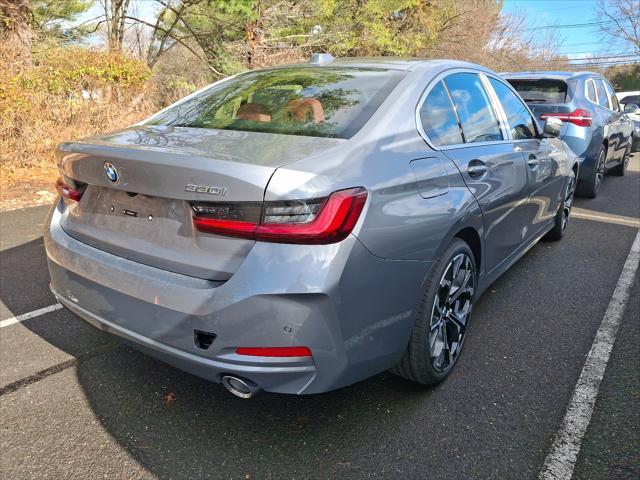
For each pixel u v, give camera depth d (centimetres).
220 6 1305
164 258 216
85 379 282
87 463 221
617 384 278
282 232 190
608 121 750
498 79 376
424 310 248
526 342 324
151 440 235
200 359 205
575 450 229
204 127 271
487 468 219
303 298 192
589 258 482
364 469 219
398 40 2033
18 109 752
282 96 283
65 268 250
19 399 263
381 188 216
